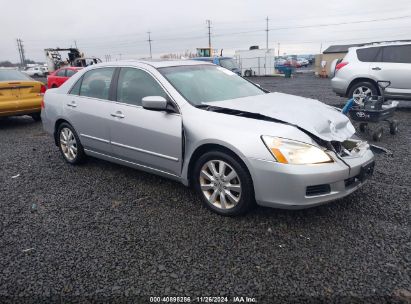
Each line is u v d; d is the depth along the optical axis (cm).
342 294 242
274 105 380
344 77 949
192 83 418
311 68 5550
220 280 260
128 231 334
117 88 445
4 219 368
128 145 427
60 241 321
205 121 353
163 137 383
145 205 389
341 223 334
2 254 303
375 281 254
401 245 296
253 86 483
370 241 303
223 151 343
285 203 313
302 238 311
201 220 350
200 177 367
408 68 865
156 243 311
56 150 638
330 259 280
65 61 3209
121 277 267
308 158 310
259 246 301
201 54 3416
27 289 257
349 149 359
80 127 490
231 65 1775
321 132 337
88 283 261
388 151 547
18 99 855
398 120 819
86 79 495
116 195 419
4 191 446
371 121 629
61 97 523
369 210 358
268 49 3734
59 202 406
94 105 465
